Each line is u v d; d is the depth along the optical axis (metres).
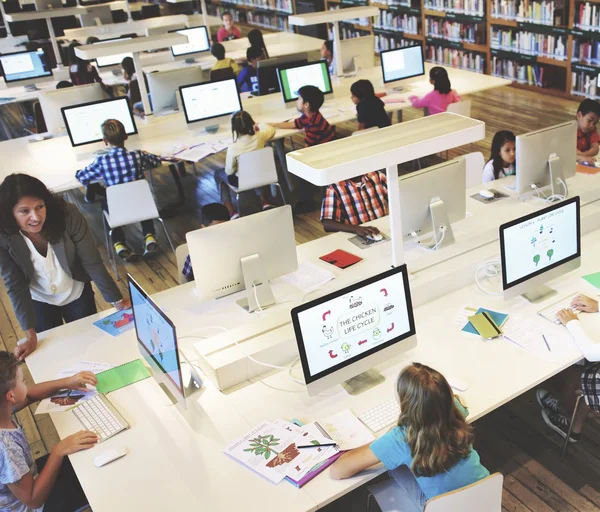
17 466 2.26
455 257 3.34
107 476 2.30
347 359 2.54
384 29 10.31
